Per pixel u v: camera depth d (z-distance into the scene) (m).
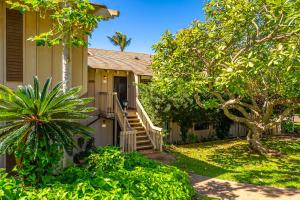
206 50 11.37
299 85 12.77
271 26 9.45
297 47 7.54
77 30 8.07
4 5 9.12
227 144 18.03
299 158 13.92
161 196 6.12
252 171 11.53
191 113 17.62
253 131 15.30
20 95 5.00
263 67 8.32
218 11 11.11
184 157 14.16
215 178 10.55
